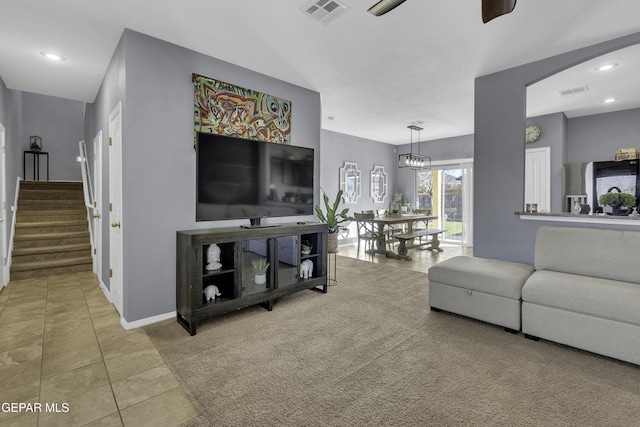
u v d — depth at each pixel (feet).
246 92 11.08
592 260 8.36
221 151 9.66
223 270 9.23
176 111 9.55
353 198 24.71
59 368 6.78
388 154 27.84
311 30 8.83
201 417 5.28
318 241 12.07
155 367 6.82
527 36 9.14
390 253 19.39
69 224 16.92
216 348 7.66
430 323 9.14
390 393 5.88
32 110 23.36
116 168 9.77
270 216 10.99
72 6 7.60
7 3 7.43
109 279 11.23
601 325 7.00
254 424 5.10
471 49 9.91
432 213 26.43
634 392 5.88
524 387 6.04
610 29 8.74
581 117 18.03
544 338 7.79
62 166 24.41
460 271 9.25
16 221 16.56
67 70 11.32
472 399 5.69
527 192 18.71
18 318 9.50
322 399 5.72
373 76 12.09
